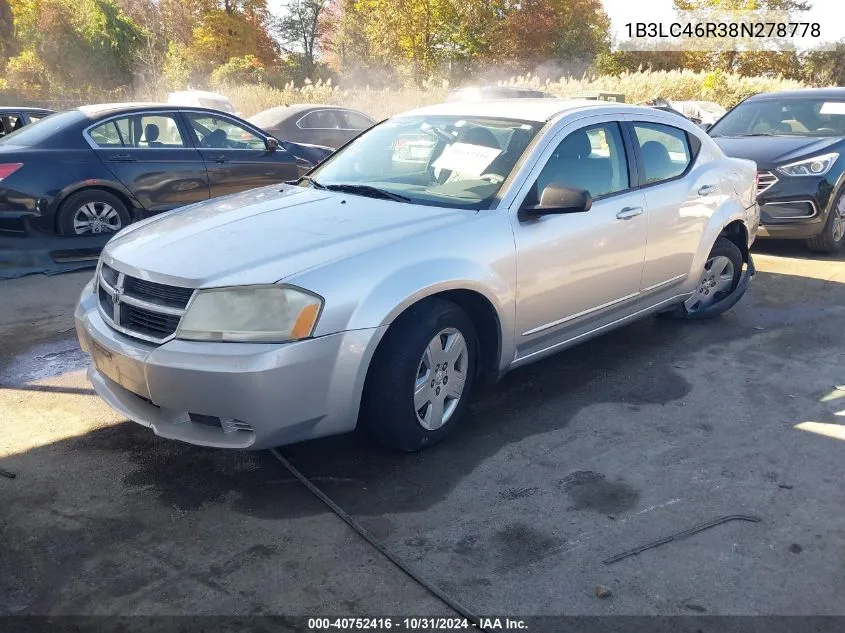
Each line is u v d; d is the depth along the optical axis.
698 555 2.86
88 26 35.38
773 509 3.18
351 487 3.33
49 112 10.91
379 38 42.72
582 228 4.13
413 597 2.62
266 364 2.99
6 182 6.84
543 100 4.74
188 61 42.16
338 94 30.12
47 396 4.24
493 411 4.11
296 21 61.78
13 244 6.94
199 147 8.20
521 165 3.99
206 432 3.18
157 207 7.81
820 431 3.90
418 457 3.60
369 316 3.18
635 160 4.63
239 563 2.79
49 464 3.49
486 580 2.71
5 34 32.81
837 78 42.09
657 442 3.77
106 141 7.51
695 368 4.76
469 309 3.82
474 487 3.34
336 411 3.19
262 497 3.24
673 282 5.00
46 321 5.50
